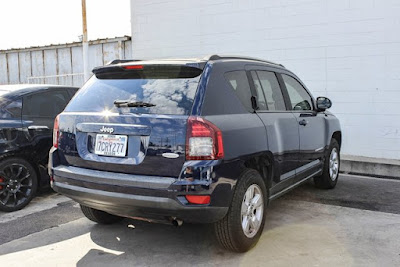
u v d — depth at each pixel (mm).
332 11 7602
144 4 9914
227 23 8820
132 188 3051
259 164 3678
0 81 13328
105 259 3404
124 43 10578
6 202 4695
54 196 5449
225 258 3391
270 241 3746
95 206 3396
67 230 4109
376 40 7254
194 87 3215
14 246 3695
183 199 2941
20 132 4836
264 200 3668
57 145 3600
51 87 5484
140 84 3432
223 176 3068
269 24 8305
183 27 9422
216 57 3572
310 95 5270
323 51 7785
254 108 3754
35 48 12320
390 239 3777
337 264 3242
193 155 2951
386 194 5449
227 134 3164
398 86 7152
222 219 3262
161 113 3123
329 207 4836
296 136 4422
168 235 3947
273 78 4383
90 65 11203
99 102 3479
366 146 7559
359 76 7488
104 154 3264
